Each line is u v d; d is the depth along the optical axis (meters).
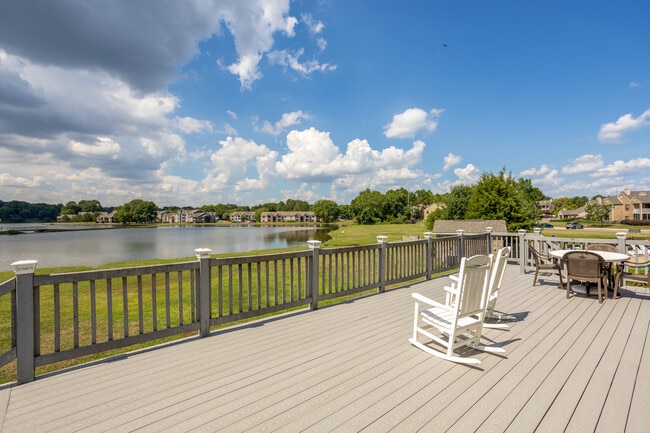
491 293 3.93
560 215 86.50
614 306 5.03
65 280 2.98
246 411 2.25
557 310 4.84
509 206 22.03
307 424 2.09
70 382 2.72
